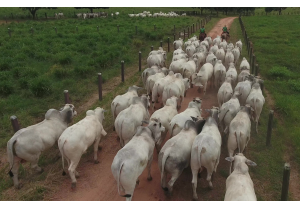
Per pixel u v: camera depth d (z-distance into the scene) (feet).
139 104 27.27
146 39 80.79
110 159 26.71
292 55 63.67
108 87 45.37
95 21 114.32
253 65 51.47
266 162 26.05
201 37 75.77
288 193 22.53
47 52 59.72
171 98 29.40
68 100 34.24
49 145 23.86
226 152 27.40
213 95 41.37
